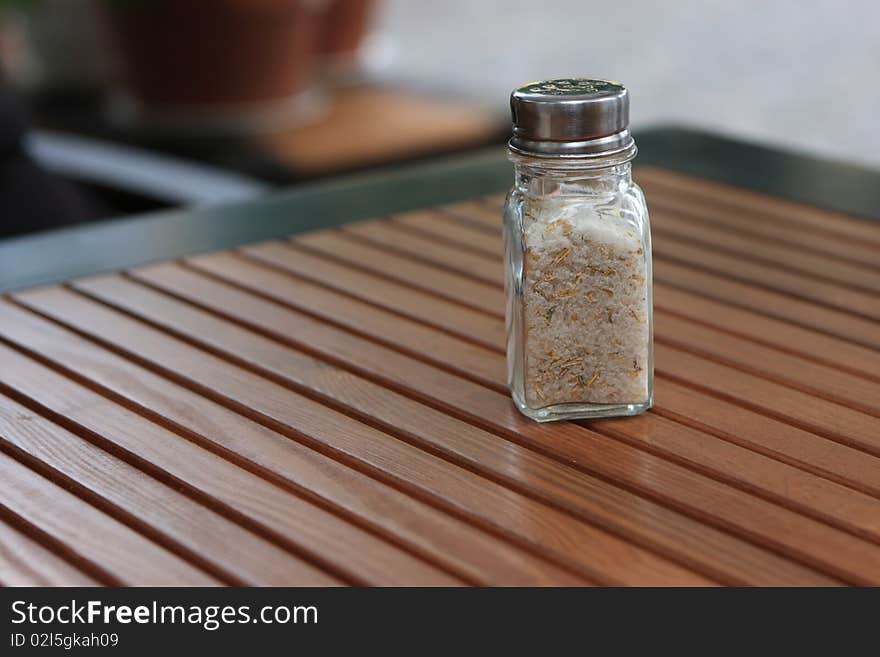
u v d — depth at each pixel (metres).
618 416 0.57
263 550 0.50
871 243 0.72
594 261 0.55
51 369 0.61
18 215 0.98
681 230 0.75
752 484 0.52
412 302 0.67
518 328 0.56
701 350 0.61
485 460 0.54
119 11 1.55
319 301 0.67
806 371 0.60
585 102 0.53
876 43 2.31
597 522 0.51
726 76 2.19
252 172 1.49
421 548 0.50
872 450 0.54
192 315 0.66
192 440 0.56
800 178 0.81
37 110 1.82
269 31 1.58
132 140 1.62
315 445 0.55
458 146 1.60
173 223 0.77
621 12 2.66
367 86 1.96
